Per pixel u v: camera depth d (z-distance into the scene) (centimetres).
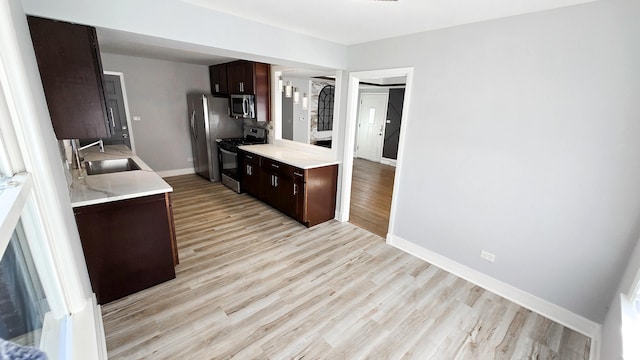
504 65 208
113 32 185
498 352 182
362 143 834
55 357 100
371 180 602
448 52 237
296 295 229
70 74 171
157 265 229
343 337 189
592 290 192
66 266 125
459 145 243
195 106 525
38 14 153
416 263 283
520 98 204
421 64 258
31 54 133
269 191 400
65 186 163
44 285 110
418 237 292
